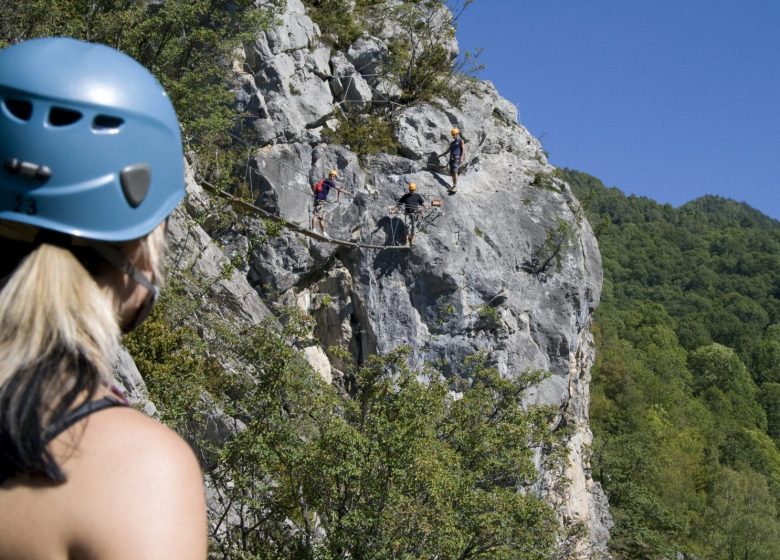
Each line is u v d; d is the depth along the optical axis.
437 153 29.25
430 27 31.83
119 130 1.52
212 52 23.31
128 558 1.24
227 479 11.92
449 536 10.97
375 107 30.08
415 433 11.73
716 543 57.38
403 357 12.96
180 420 11.73
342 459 11.33
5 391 1.32
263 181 26.23
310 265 26.55
